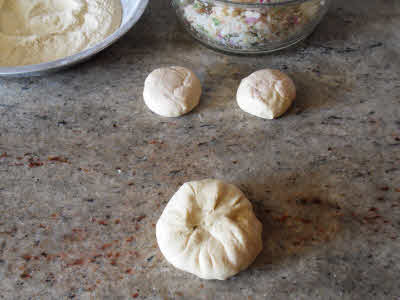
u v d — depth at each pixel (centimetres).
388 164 31
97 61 37
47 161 32
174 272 27
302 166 31
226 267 25
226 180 31
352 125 33
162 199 30
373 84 36
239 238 26
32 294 26
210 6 33
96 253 28
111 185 30
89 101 35
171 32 40
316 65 37
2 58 35
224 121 34
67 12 38
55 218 29
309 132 33
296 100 35
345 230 28
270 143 32
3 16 38
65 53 36
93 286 26
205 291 26
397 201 29
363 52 38
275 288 26
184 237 26
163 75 34
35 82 36
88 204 30
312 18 35
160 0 42
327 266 27
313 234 28
